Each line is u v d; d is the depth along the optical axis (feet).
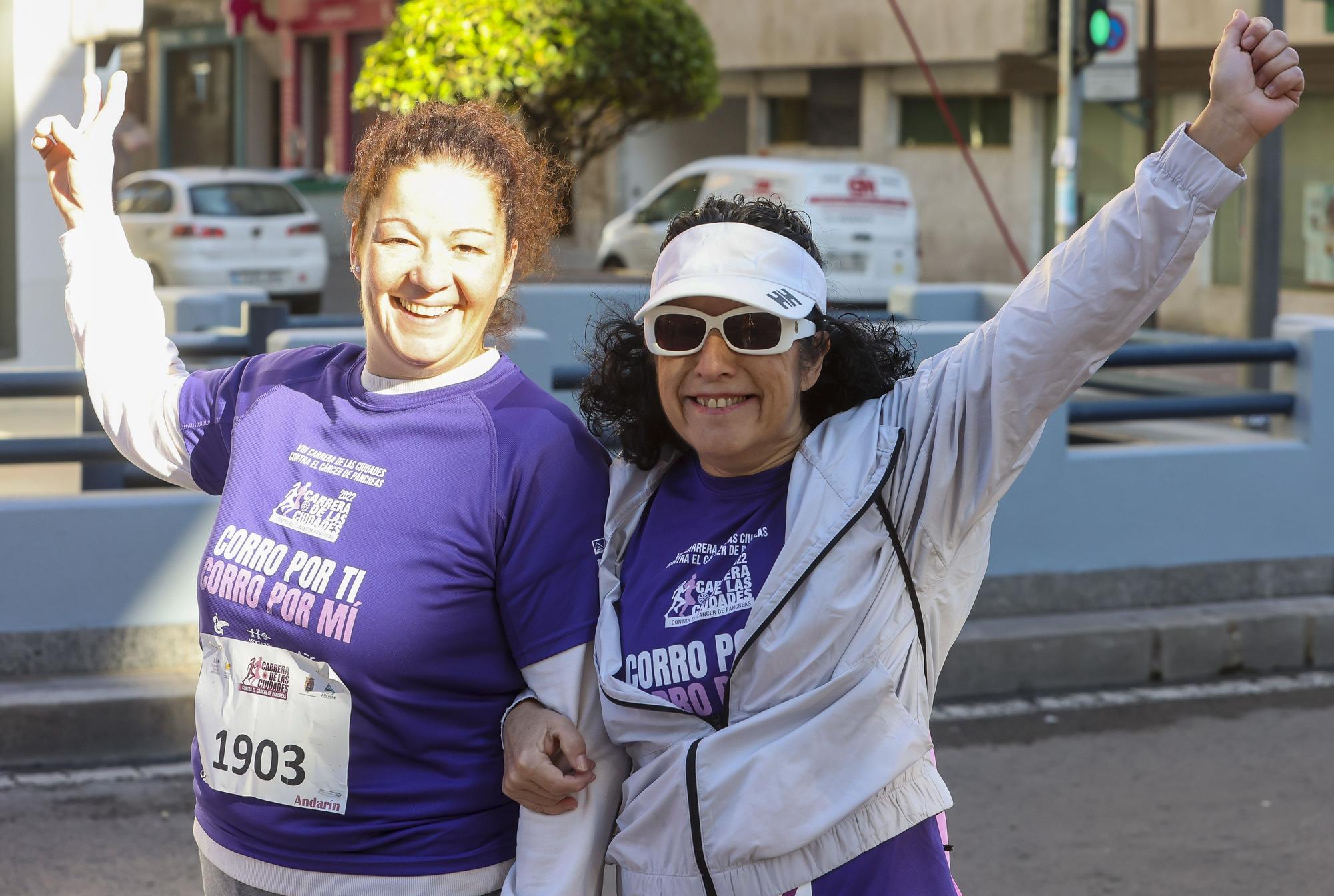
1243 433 24.80
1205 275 63.00
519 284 8.13
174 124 110.93
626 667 7.27
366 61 40.52
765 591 7.01
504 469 7.37
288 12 101.50
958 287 29.99
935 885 7.09
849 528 7.03
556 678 7.36
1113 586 20.74
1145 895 13.87
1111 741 17.84
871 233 58.03
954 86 73.36
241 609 7.36
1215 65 6.71
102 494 17.75
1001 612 20.34
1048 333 6.87
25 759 16.40
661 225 63.21
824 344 7.50
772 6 80.74
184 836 14.84
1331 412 21.44
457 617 7.28
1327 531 21.62
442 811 7.30
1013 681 19.48
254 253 57.67
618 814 7.53
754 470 7.48
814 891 6.97
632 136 86.63
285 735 7.25
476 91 39.01
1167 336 26.48
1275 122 6.64
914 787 7.10
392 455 7.39
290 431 7.67
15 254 31.81
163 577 17.58
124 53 109.40
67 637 17.31
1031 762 17.16
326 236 71.67
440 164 7.33
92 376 8.58
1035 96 70.44
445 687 7.30
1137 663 19.89
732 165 60.80
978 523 7.30
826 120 79.77
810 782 6.90
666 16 41.04
